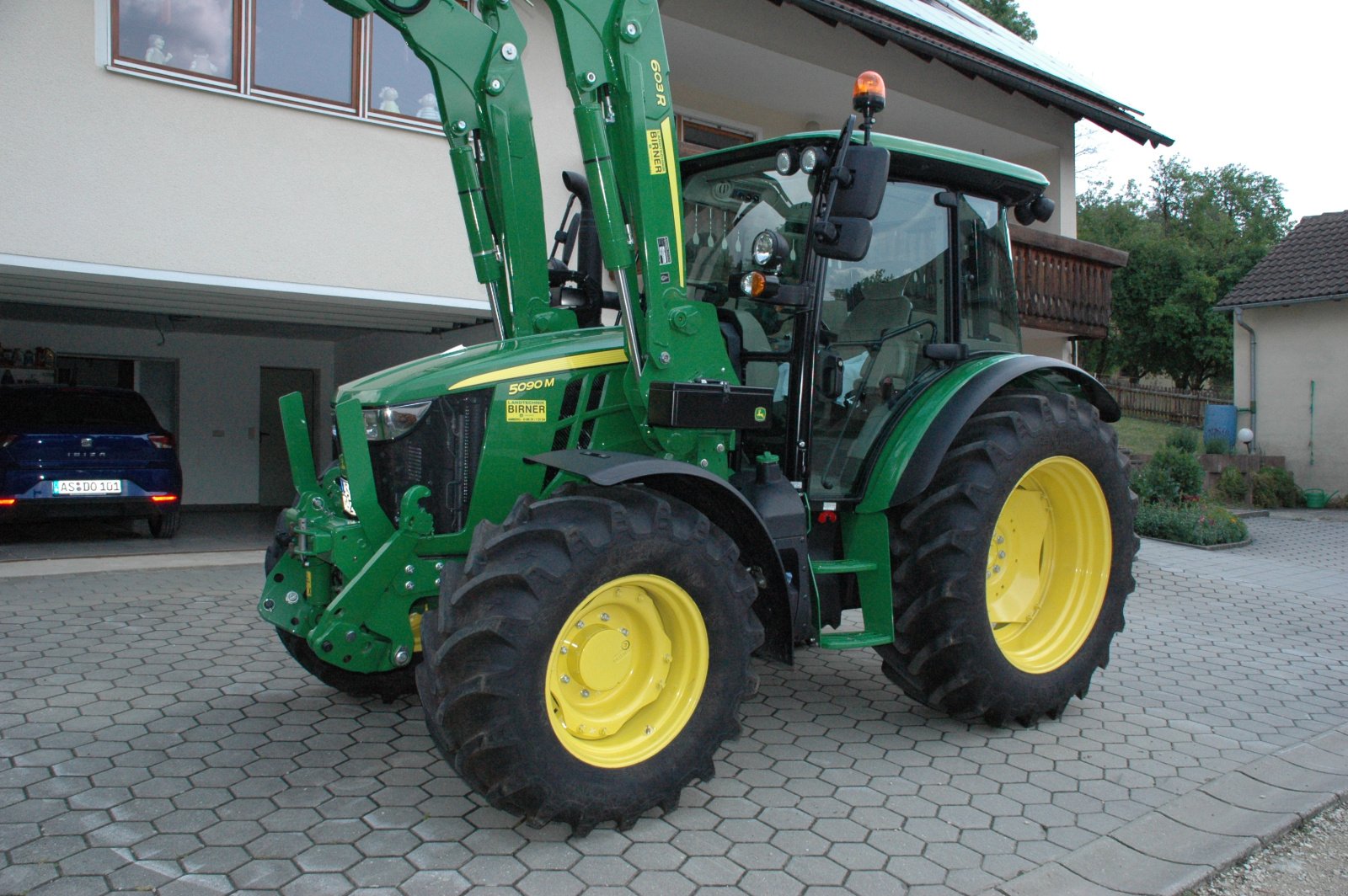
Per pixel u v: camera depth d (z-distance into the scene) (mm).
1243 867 3023
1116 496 4348
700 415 3387
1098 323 11812
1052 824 3209
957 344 4355
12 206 6027
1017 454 3918
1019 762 3750
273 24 6859
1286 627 6410
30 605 5875
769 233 3473
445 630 2814
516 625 2771
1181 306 32500
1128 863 2936
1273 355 17922
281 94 6918
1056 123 12930
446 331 10000
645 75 3367
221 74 6684
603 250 3361
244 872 2754
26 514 8094
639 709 3158
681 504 3188
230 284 6828
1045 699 4074
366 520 3322
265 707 4145
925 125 12164
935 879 2820
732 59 9969
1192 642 5910
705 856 2916
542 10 7801
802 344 3764
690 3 9039
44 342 11883
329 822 3076
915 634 3867
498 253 3943
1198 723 4281
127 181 6398
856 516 3996
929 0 13703
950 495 3779
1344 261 17609
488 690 2729
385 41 7328
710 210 4223
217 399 13188
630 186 3406
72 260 6246
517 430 3457
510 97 3783
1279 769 3711
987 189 4496
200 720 3980
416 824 3074
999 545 4324
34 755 3584
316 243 7160
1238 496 15898
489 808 3197
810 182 3629
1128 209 43562
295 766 3516
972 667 3807
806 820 3186
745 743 3898
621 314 3475
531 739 2805
